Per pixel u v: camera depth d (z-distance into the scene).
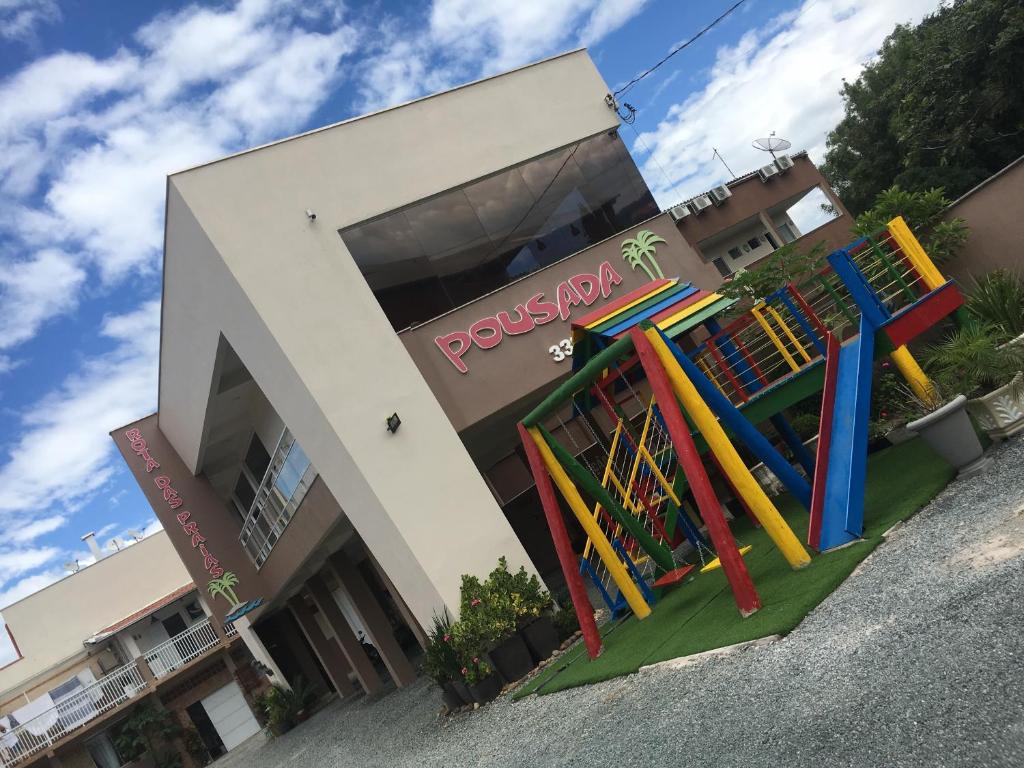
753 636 6.17
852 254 9.30
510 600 11.19
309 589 21.14
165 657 26.83
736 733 4.75
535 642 11.05
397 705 15.98
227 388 16.28
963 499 6.46
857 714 4.16
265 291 12.12
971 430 6.91
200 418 17.66
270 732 24.66
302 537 16.00
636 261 14.49
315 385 11.97
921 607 4.93
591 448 16.59
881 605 5.30
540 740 7.20
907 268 9.50
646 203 15.06
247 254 12.20
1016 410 7.07
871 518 7.30
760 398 9.45
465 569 11.93
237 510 24.97
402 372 12.50
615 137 15.30
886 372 10.45
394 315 13.14
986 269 12.23
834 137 34.88
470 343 13.27
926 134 25.58
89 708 25.41
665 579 9.53
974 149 25.98
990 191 11.90
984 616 4.38
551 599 11.72
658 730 5.57
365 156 13.48
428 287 13.44
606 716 6.65
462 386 13.07
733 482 7.39
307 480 14.30
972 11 22.05
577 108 15.19
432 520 11.98
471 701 11.12
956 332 9.47
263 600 21.11
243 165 12.60
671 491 10.09
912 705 3.96
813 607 5.98
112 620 30.70
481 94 14.61
